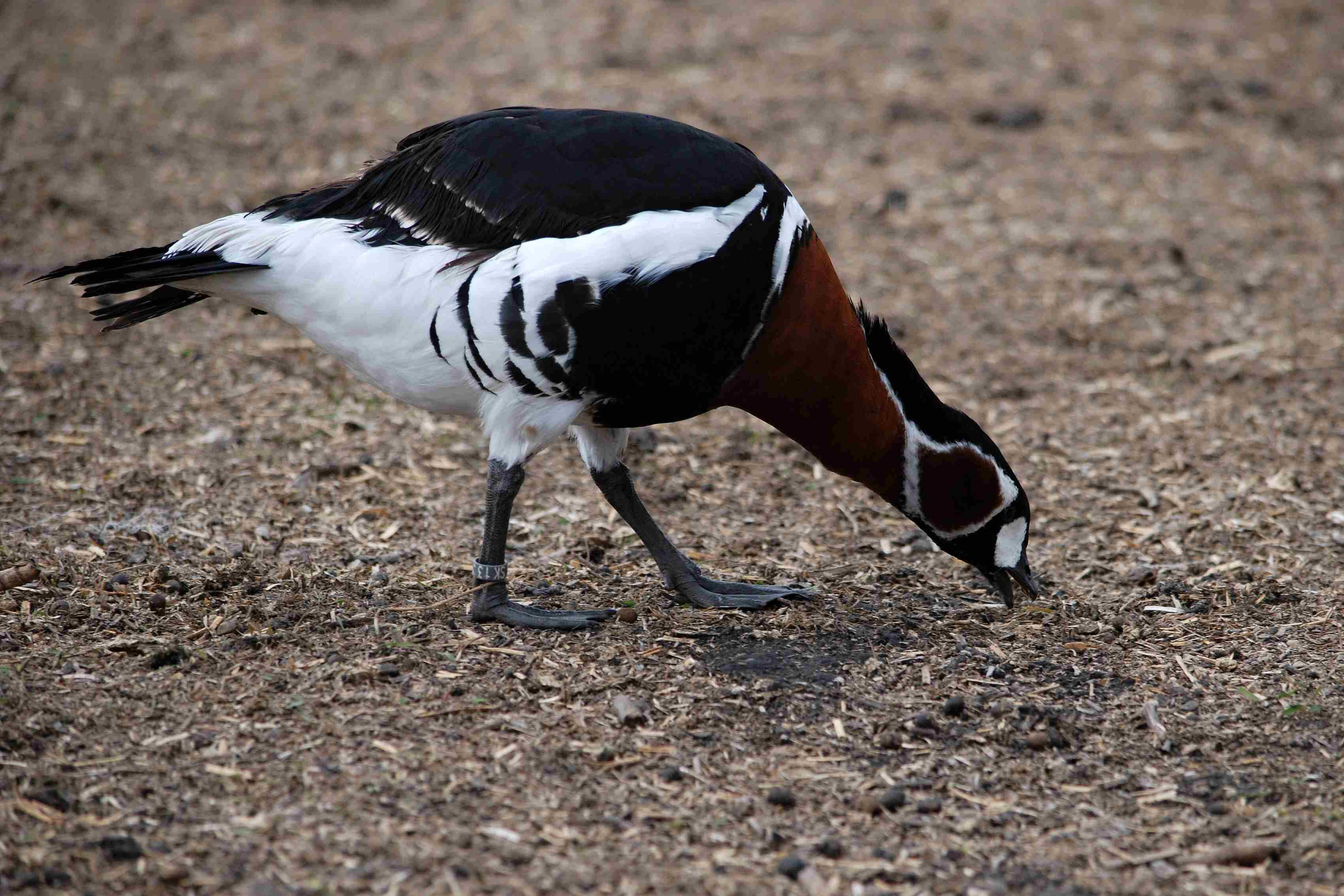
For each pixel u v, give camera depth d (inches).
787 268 289.7
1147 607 342.3
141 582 331.0
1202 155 676.7
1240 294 544.4
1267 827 256.2
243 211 574.9
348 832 242.4
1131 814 260.5
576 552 365.4
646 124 295.0
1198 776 272.2
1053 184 640.4
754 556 370.0
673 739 275.4
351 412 440.8
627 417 303.7
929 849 248.4
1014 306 533.6
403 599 329.7
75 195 584.1
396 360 295.6
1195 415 454.3
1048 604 344.5
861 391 308.2
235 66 754.2
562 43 785.6
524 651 304.8
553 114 300.7
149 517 368.8
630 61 757.3
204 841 238.5
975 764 273.9
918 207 612.4
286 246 293.3
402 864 234.8
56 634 303.3
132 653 297.6
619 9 844.6
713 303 283.4
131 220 562.6
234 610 319.0
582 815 251.4
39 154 622.2
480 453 420.5
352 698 281.9
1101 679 306.0
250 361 470.3
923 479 323.3
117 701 277.3
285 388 452.8
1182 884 240.8
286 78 735.7
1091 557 371.6
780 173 634.2
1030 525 388.8
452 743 269.4
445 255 284.7
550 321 279.3
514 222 283.6
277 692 283.3
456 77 737.0
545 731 275.1
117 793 249.4
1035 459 427.5
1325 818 258.2
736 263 283.0
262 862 233.9
